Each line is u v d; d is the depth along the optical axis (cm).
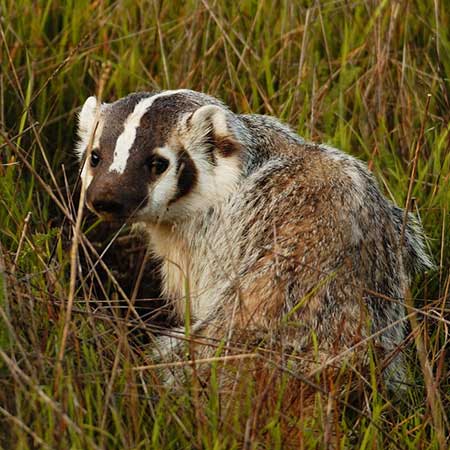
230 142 1087
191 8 1468
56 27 1448
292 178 1062
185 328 975
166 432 880
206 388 929
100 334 928
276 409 873
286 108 1355
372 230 1032
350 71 1389
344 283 991
